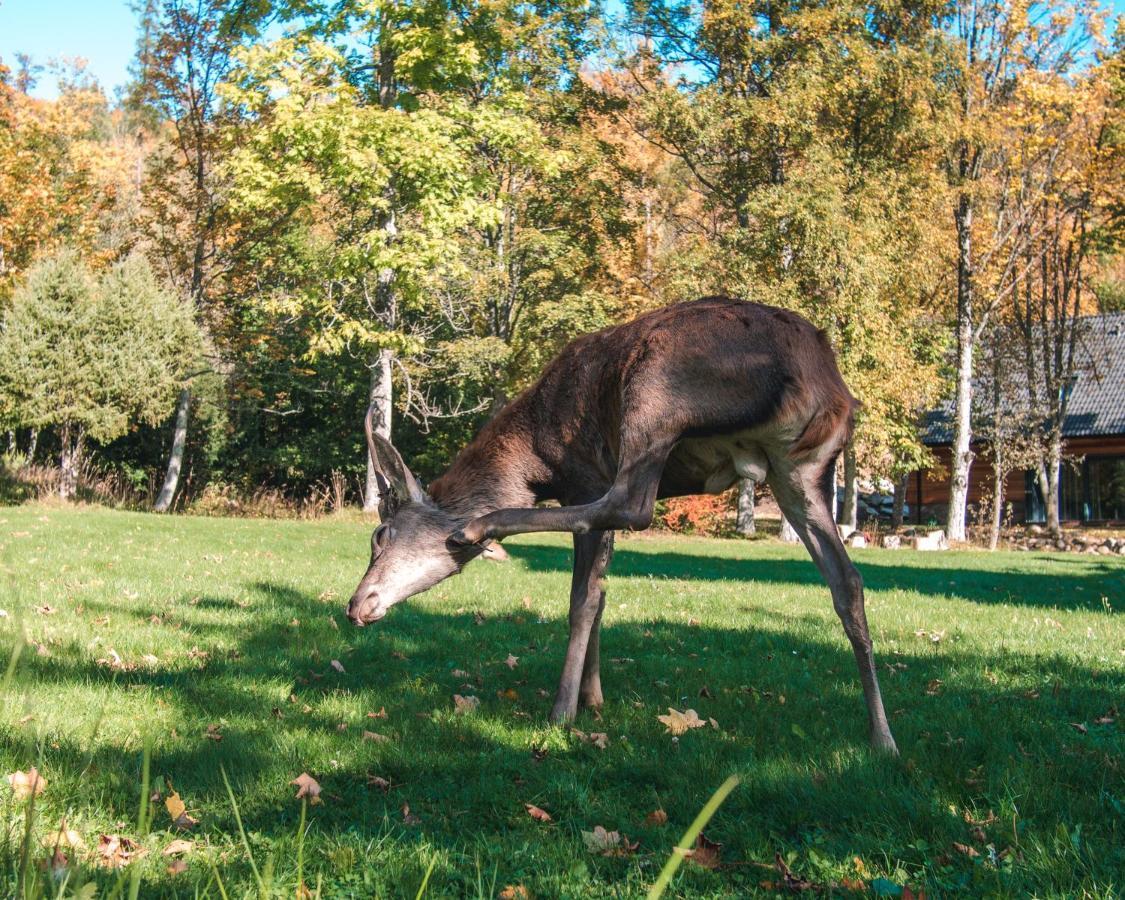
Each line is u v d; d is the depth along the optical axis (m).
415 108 23.59
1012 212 33.06
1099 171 31.83
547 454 5.12
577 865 3.20
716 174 30.44
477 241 28.44
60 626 6.83
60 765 3.88
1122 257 47.00
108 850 3.14
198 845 3.30
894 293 28.05
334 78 23.33
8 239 29.88
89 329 25.62
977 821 3.68
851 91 27.58
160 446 33.50
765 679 6.34
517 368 29.25
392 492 5.15
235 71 21.97
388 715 5.14
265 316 31.05
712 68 30.12
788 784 4.00
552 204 29.31
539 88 28.92
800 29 27.61
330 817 3.67
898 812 3.74
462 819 3.69
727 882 3.20
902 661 7.20
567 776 4.14
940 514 44.03
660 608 9.96
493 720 5.06
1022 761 4.37
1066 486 40.50
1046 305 36.31
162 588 9.35
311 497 34.19
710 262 27.77
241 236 30.00
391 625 8.12
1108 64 29.95
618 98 30.41
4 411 25.05
